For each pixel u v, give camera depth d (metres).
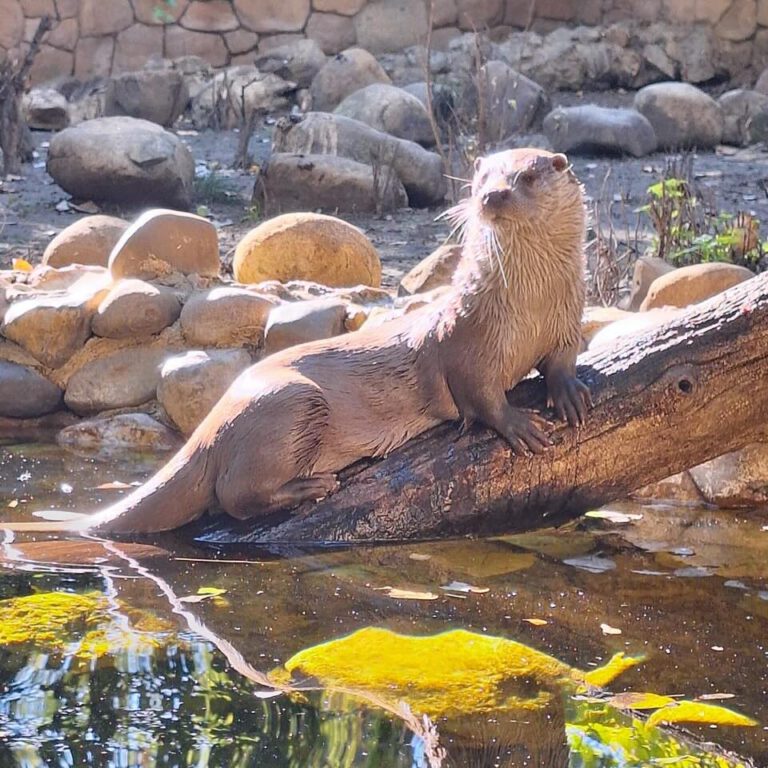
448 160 18.89
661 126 23.70
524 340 7.57
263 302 10.74
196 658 5.98
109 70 28.00
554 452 7.80
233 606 6.71
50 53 27.56
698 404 7.73
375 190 18.30
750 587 7.18
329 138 19.47
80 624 6.41
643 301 11.89
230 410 7.86
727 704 5.61
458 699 5.60
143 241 11.58
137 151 17.98
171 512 7.90
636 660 6.09
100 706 5.43
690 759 5.09
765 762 5.09
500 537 8.07
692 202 14.99
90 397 10.68
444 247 12.06
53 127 25.06
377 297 11.48
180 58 28.16
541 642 6.30
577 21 29.55
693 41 28.62
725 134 24.16
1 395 10.64
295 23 28.69
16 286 11.59
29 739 5.11
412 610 6.71
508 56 28.20
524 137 23.47
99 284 11.33
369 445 7.91
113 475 9.30
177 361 10.31
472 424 7.87
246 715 5.38
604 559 7.64
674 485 8.98
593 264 14.45
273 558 7.56
